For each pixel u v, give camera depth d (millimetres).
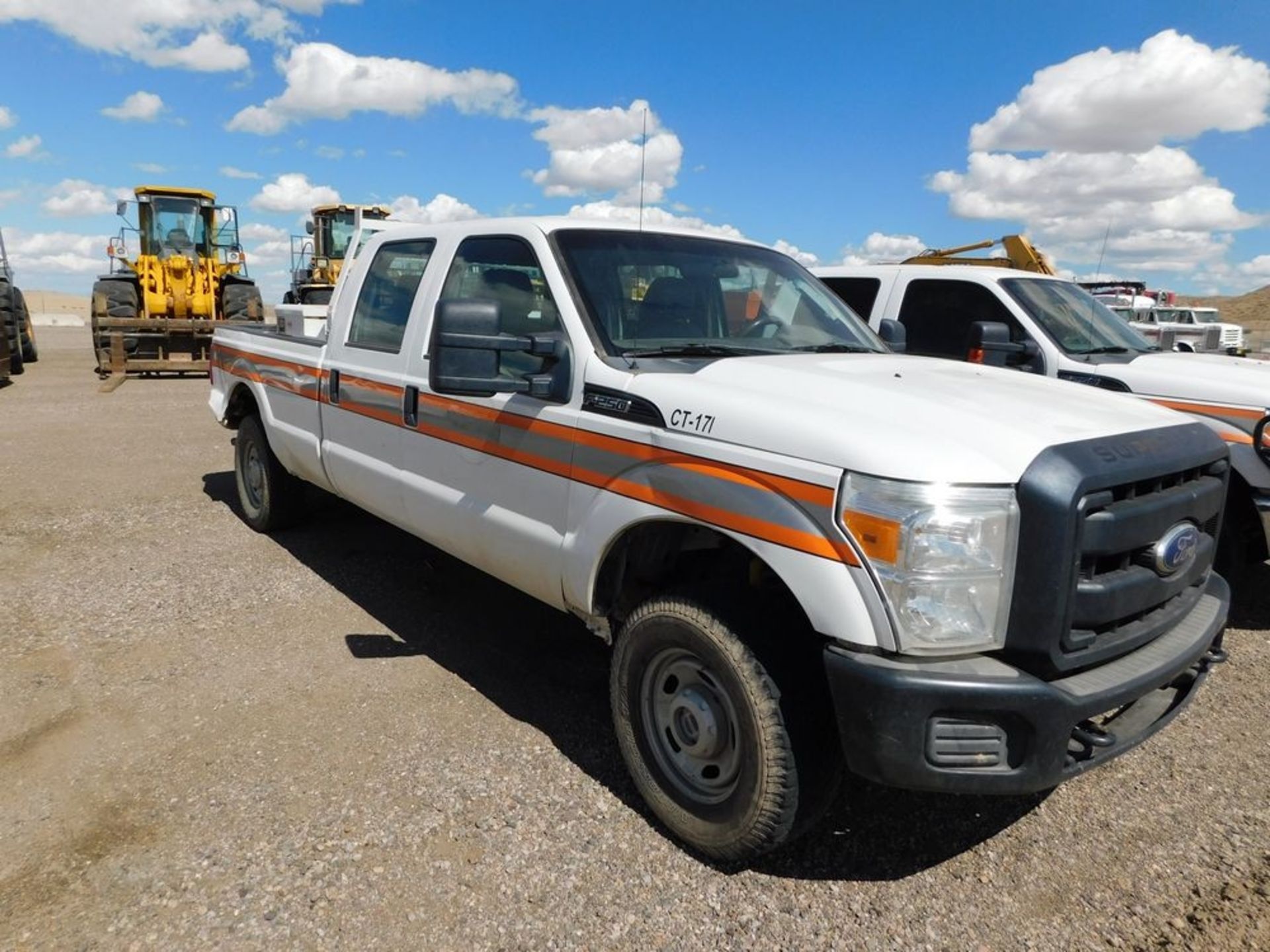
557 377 3281
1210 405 5109
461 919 2582
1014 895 2754
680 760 2973
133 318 16938
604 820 3068
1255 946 2531
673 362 3244
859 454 2436
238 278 18625
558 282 3447
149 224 17859
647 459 2941
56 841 2867
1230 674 4367
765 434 2650
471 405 3703
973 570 2365
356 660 4230
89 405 12703
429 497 3998
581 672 4180
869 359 3533
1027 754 2371
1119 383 5617
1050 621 2373
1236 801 3281
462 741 3535
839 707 2443
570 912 2629
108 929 2498
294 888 2682
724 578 2887
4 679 3949
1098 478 2424
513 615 4852
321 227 21094
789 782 2605
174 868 2752
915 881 2811
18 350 16906
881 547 2365
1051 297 6660
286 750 3434
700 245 4012
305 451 5191
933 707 2336
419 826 2990
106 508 6867
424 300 4160
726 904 2686
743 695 2652
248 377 5930
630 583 3295
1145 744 3693
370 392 4434
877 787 3361
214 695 3850
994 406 2783
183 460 8781
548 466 3320
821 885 2787
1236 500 4984
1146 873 2865
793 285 4188
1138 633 2650
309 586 5203
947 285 6949
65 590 5055
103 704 3750
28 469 8172
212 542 6004
